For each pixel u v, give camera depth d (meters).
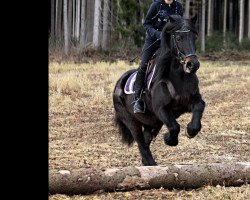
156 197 9.59
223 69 45.19
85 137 18.52
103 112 24.53
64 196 9.66
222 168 10.22
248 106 26.11
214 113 24.02
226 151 15.91
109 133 19.36
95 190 9.90
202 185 10.19
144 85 11.63
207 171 10.15
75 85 31.61
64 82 31.52
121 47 60.91
